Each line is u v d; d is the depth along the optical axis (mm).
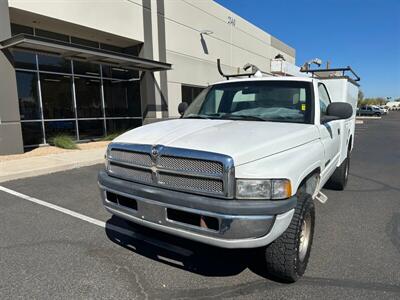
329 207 5461
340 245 3969
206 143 2824
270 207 2559
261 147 2771
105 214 5145
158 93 16625
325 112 4402
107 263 3545
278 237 2938
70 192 6480
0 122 10219
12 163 9086
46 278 3234
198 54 19516
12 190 6656
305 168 3064
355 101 8133
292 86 4242
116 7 13922
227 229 2572
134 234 4332
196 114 4469
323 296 2916
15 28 12172
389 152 12633
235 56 23766
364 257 3656
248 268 3432
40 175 8109
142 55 15664
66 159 9781
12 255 3738
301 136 3305
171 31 17234
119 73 16234
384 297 2895
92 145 13234
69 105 14086
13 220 4902
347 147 6551
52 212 5258
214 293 2984
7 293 2979
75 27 12742
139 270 3396
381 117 59969
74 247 3947
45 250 3867
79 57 12336
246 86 4496
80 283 3148
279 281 3170
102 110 15547
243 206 2541
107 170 3439
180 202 2742
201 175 2684
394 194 6297
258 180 2613
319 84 4602
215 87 4805
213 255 3723
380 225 4641
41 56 12898
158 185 2934
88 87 14875
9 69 10289
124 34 14391
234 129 3271
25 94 12500
